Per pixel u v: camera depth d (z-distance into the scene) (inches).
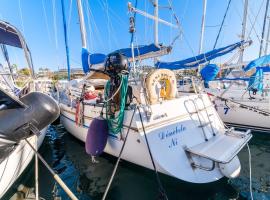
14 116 84.5
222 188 120.4
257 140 211.6
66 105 198.8
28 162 136.7
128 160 134.4
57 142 206.5
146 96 122.5
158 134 113.5
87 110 157.8
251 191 110.5
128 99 126.1
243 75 255.6
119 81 126.4
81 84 195.9
